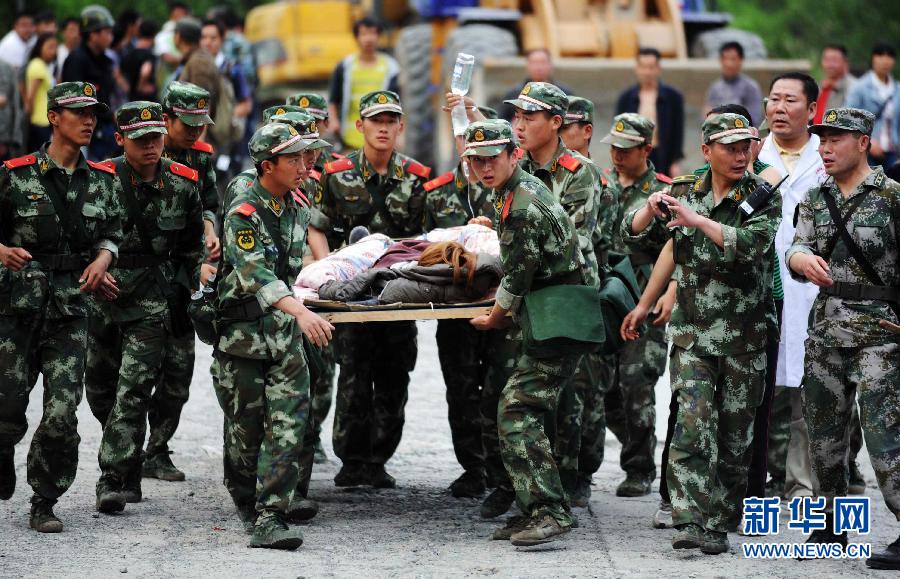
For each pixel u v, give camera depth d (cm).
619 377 1537
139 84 2702
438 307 1295
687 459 1234
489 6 3044
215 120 2375
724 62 2566
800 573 1182
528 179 1222
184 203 1388
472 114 1522
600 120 2784
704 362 1253
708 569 1186
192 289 1421
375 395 1520
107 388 1463
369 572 1159
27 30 2955
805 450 1477
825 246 1230
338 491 1510
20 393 1277
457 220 1482
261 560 1194
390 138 1488
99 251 1308
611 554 1238
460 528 1340
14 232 1281
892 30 5181
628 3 2936
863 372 1213
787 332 1434
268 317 1235
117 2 5253
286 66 4025
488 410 1361
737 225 1245
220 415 1906
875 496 1548
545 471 1247
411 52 3133
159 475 1539
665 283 1334
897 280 1218
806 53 5300
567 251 1223
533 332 1211
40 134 2755
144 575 1141
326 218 1524
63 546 1237
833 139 1211
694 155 2850
